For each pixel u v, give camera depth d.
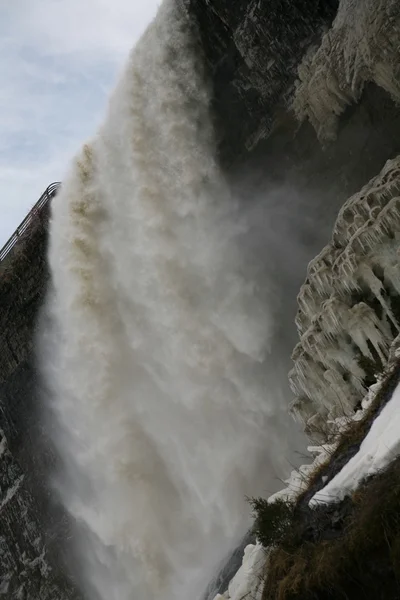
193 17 22.09
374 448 7.69
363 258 14.09
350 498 7.44
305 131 19.97
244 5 20.55
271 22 20.00
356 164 18.55
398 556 6.04
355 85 17.55
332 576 6.57
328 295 15.60
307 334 15.42
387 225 13.73
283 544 7.98
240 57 21.27
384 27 15.37
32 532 31.33
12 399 31.80
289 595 6.99
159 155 23.52
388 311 13.55
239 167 22.16
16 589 31.69
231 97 21.94
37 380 30.09
